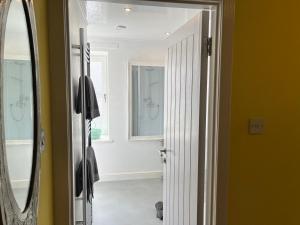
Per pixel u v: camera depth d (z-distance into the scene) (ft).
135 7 8.18
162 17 9.55
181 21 10.16
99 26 11.21
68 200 4.46
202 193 5.83
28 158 2.85
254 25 5.12
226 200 5.29
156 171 15.56
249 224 5.47
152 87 15.06
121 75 14.60
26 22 2.83
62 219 4.44
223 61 5.03
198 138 5.75
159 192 13.30
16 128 2.48
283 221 5.64
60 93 4.28
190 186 6.26
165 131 8.32
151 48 14.82
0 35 2.06
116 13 9.04
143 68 14.83
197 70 5.77
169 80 7.89
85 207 5.80
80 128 6.15
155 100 15.17
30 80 2.96
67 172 4.42
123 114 14.80
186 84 6.47
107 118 14.85
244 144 5.30
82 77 5.63
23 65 2.72
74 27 5.24
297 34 5.32
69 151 4.47
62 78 4.27
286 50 5.30
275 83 5.32
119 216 10.57
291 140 5.51
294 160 5.57
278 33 5.23
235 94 5.17
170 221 7.80
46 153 3.98
